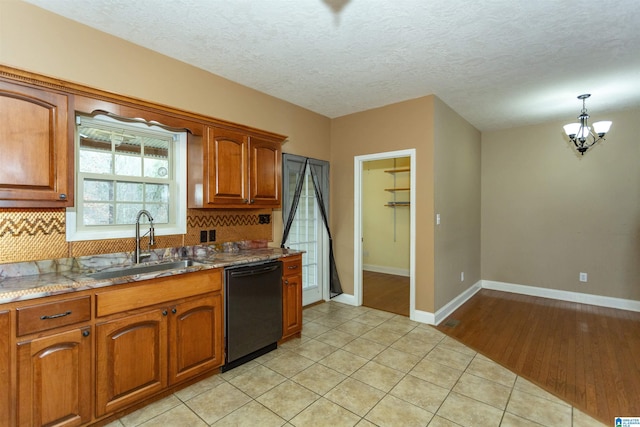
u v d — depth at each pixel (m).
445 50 2.62
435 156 3.60
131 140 2.56
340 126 4.38
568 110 4.16
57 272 2.10
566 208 4.62
